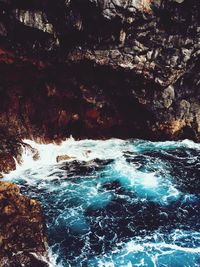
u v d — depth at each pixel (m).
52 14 17.88
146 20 18.94
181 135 22.98
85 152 20.73
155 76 20.75
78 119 22.16
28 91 21.09
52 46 18.80
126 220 15.26
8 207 12.98
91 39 19.03
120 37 19.08
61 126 22.09
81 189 17.27
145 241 14.17
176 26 19.66
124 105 21.98
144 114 22.17
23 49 18.89
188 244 14.04
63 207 15.96
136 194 16.97
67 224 14.94
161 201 16.52
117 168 19.16
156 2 18.64
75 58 19.50
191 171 19.14
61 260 13.23
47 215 15.41
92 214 15.56
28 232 12.84
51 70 20.27
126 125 22.69
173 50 20.28
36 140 21.30
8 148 19.31
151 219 15.34
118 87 21.14
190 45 20.44
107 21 18.36
